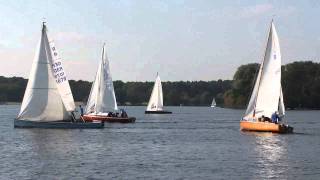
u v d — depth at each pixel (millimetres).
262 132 83188
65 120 85875
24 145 62750
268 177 42344
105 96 111562
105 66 111688
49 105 84188
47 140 68625
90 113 110812
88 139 71125
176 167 46781
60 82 87875
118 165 47562
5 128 88938
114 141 69500
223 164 48719
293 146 64562
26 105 83938
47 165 47094
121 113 113188
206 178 41625
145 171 44469
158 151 58656
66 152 56625
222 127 105500
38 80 83750
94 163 48562
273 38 82688
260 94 83438
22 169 44875
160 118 151375
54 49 86375
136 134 82250
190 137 77875
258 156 54656
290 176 42844
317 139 73750
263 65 83312
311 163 49656
